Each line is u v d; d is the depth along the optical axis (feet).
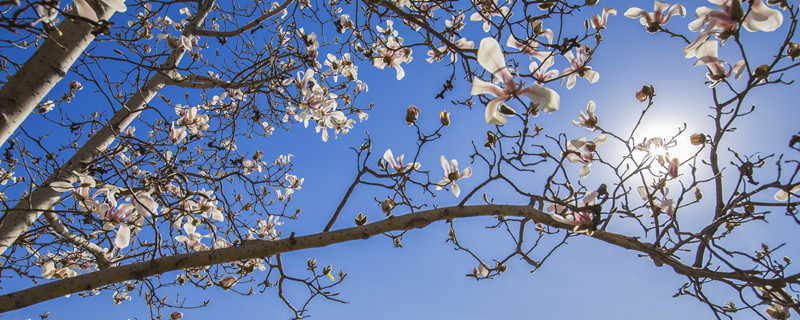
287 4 7.02
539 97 3.84
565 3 5.16
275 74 6.81
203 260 4.55
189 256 4.55
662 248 4.90
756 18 4.06
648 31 4.65
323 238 4.60
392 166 5.07
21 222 5.32
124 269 4.49
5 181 6.68
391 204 5.28
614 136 4.93
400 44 6.63
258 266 6.48
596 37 5.61
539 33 5.67
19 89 4.47
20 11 3.60
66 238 5.69
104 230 4.76
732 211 4.45
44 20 3.68
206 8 6.85
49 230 5.73
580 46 5.03
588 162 5.13
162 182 5.69
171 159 6.08
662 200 4.97
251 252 4.58
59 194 5.46
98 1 4.54
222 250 4.58
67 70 4.63
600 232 4.76
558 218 4.51
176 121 6.81
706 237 4.50
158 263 4.51
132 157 6.79
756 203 4.35
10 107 4.44
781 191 4.55
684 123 4.90
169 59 6.48
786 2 4.10
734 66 4.51
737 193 4.43
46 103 6.30
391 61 6.65
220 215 5.79
